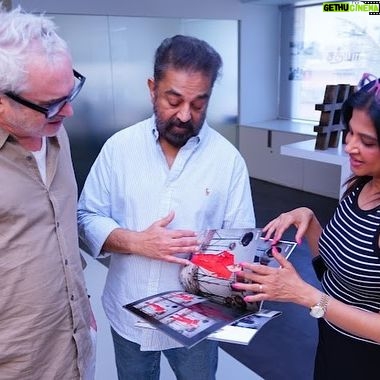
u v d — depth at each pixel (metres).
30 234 0.95
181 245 1.11
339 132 2.87
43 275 0.98
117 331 1.33
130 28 4.29
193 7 4.67
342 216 1.16
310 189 4.93
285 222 1.30
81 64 4.10
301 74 5.37
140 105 4.54
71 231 1.06
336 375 1.18
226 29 5.03
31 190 0.94
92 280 2.92
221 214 1.26
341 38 4.80
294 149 2.94
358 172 1.08
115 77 4.33
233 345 2.27
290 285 1.02
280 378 2.02
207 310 1.06
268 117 5.80
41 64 0.81
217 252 1.12
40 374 1.04
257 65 5.45
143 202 1.22
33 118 0.86
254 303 1.06
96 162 1.31
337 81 4.97
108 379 2.01
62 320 1.05
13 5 3.53
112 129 4.45
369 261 1.05
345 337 1.14
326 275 1.25
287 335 2.34
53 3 3.78
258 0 4.86
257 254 1.10
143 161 1.22
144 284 1.24
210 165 1.21
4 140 0.90
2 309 0.95
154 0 4.36
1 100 0.84
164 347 1.27
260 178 5.49
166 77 1.05
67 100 0.89
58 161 1.03
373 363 1.11
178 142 1.15
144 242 1.14
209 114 5.27
